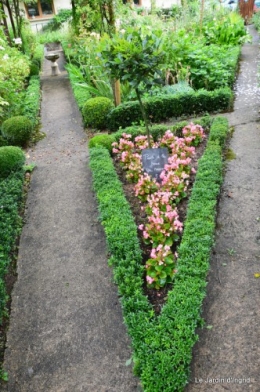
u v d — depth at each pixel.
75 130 6.45
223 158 4.39
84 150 5.48
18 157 4.58
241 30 9.92
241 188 3.77
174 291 2.45
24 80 9.42
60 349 2.41
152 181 3.68
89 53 7.52
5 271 2.86
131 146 4.47
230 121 5.49
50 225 3.68
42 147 5.87
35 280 3.01
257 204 3.49
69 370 2.28
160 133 4.93
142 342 2.17
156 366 2.02
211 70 6.90
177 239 2.99
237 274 2.76
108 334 2.48
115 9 6.52
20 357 2.39
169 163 3.91
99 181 3.92
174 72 7.05
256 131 5.02
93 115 6.07
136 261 2.77
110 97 6.78
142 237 3.13
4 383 2.24
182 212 3.39
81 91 7.88
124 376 2.20
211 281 2.73
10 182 4.15
